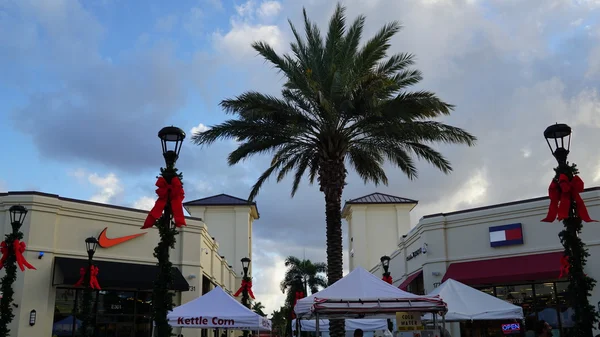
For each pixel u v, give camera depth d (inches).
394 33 759.7
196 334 1097.4
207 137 799.7
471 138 775.7
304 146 844.6
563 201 467.2
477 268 977.5
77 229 955.3
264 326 666.2
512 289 953.5
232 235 1977.1
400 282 1342.3
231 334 1558.8
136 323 996.6
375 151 877.2
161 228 461.7
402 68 806.5
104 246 969.5
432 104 729.0
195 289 1086.4
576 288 450.3
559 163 483.5
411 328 494.0
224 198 2065.7
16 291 860.6
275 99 780.6
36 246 888.9
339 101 737.0
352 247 1935.3
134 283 971.9
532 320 425.1
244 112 783.1
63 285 905.5
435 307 501.4
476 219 1016.2
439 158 836.0
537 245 941.2
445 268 1030.4
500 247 978.7
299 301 522.3
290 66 781.3
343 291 518.6
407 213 1903.3
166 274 451.5
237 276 1891.0
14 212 631.8
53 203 921.5
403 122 768.9
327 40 765.3
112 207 1003.9
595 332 820.6
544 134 493.7
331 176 794.8
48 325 882.1
